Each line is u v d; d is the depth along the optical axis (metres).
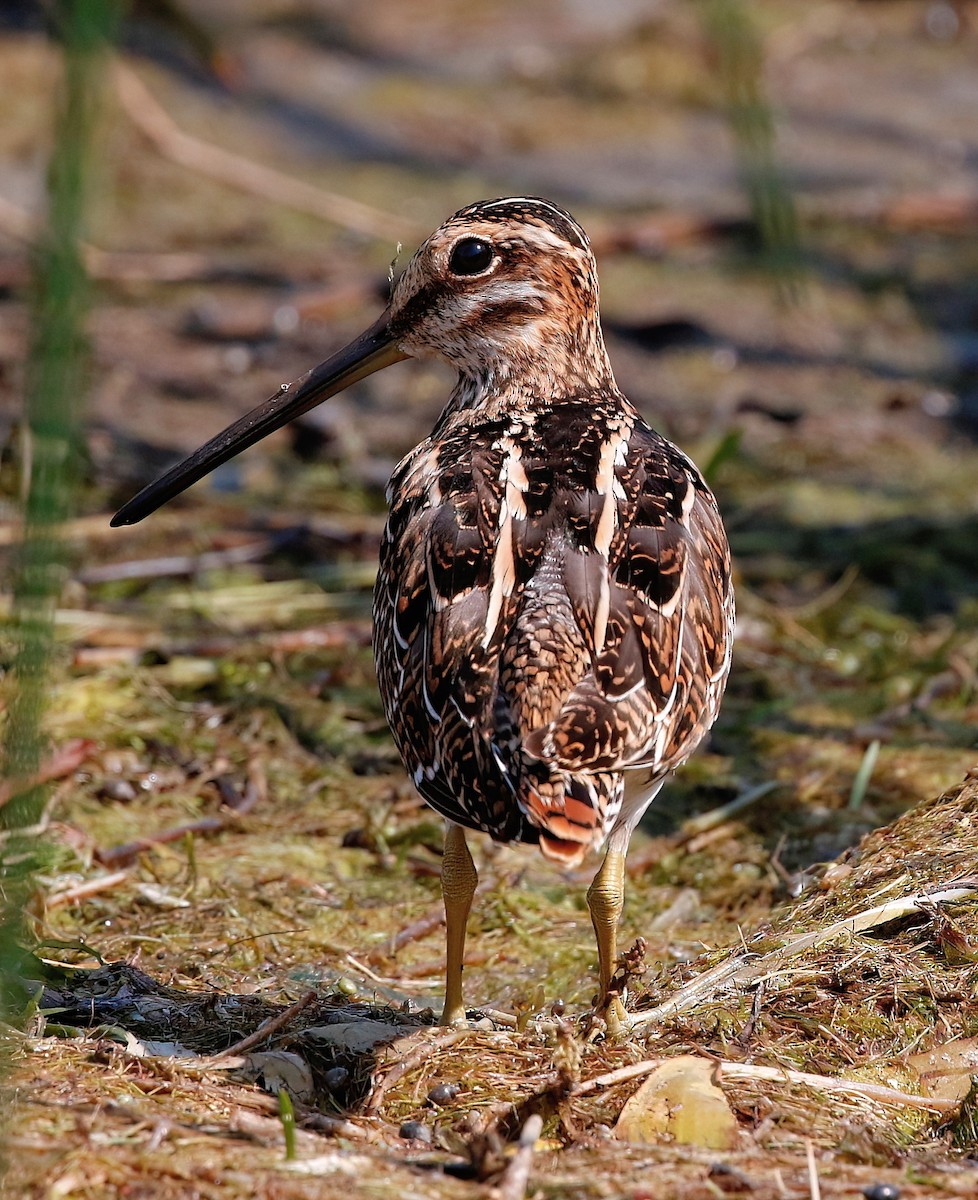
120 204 19.88
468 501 7.53
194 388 16.53
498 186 21.20
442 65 24.62
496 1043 7.62
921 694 12.09
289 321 17.91
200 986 8.66
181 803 10.78
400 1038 7.62
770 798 10.92
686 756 7.54
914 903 8.05
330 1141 6.50
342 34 25.12
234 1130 6.45
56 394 3.83
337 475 15.46
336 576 13.70
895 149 22.73
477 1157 6.19
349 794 11.02
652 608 7.17
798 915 8.59
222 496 14.93
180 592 13.30
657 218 20.38
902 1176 6.31
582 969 9.10
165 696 11.84
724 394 17.06
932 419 16.84
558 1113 6.65
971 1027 7.36
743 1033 7.39
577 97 23.98
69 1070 6.95
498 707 6.79
